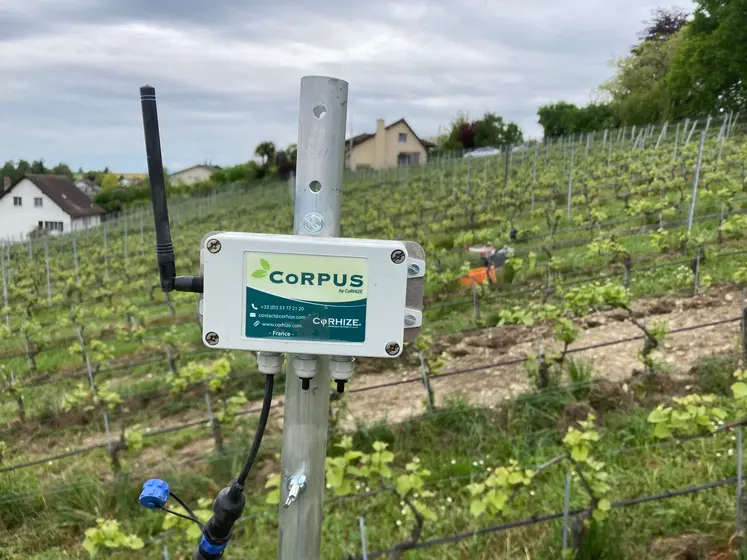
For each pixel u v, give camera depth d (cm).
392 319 142
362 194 2756
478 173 2555
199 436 627
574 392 536
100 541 363
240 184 4550
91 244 2869
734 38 3095
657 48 4569
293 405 151
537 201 1852
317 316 141
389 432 527
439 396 611
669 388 519
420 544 323
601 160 2244
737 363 529
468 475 447
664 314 725
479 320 827
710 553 319
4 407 834
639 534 341
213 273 140
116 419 719
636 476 392
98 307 1395
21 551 471
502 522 374
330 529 404
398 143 5172
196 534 369
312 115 144
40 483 556
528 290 915
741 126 2408
